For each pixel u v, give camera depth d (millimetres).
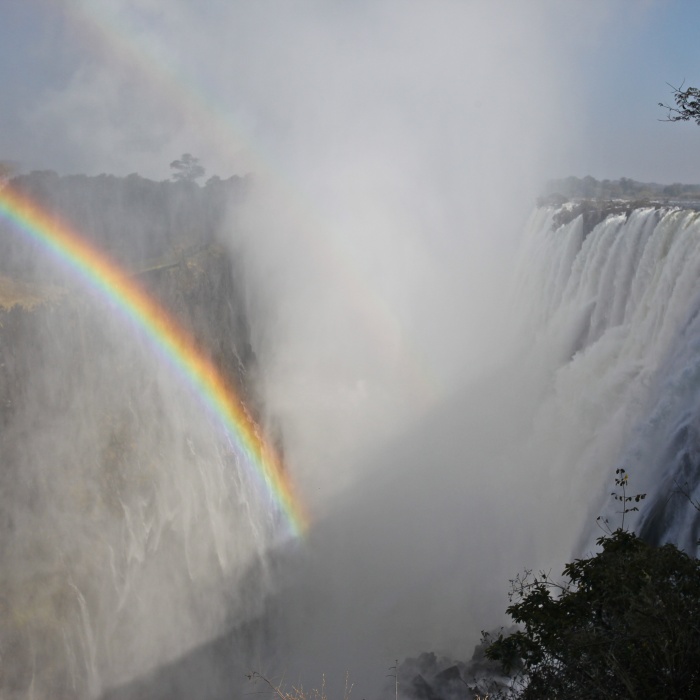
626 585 9422
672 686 8328
